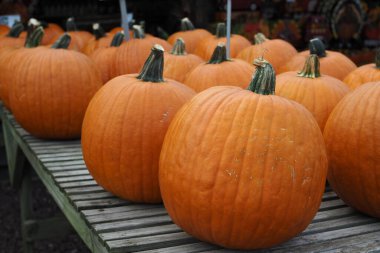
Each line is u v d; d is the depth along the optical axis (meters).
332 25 4.27
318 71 1.74
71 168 1.81
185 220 1.29
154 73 1.56
